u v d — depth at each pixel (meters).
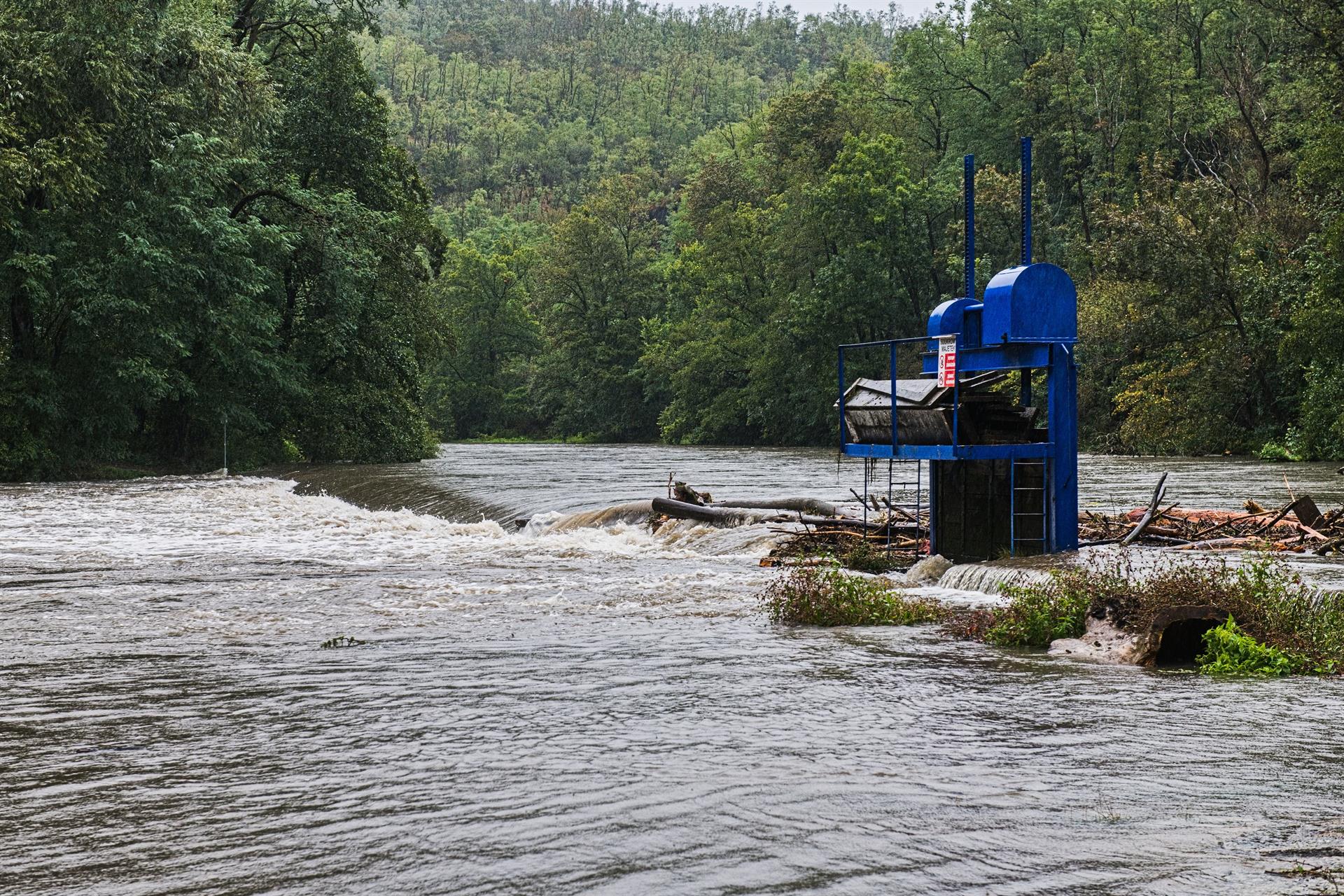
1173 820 5.25
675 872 4.64
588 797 5.67
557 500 24.30
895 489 26.91
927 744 6.66
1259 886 4.44
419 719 7.37
